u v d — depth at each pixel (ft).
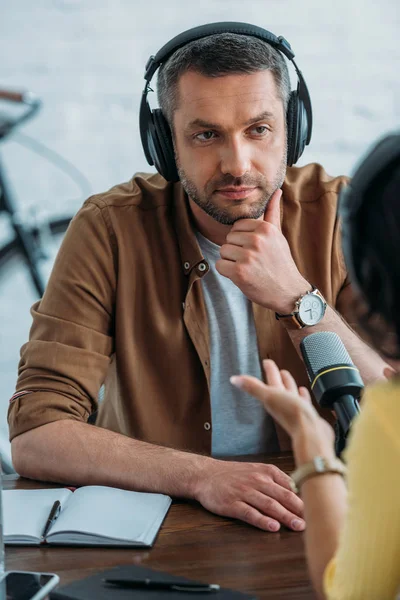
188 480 5.09
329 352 4.43
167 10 13.74
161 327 6.41
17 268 11.47
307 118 6.26
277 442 6.60
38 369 6.10
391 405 2.91
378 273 2.98
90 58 13.76
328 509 3.32
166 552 4.34
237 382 3.57
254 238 5.98
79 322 6.26
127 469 5.32
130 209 6.57
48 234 11.49
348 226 3.05
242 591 3.84
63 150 13.88
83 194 13.97
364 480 2.89
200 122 5.79
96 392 6.23
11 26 13.64
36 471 5.65
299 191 6.86
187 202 6.54
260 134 5.88
